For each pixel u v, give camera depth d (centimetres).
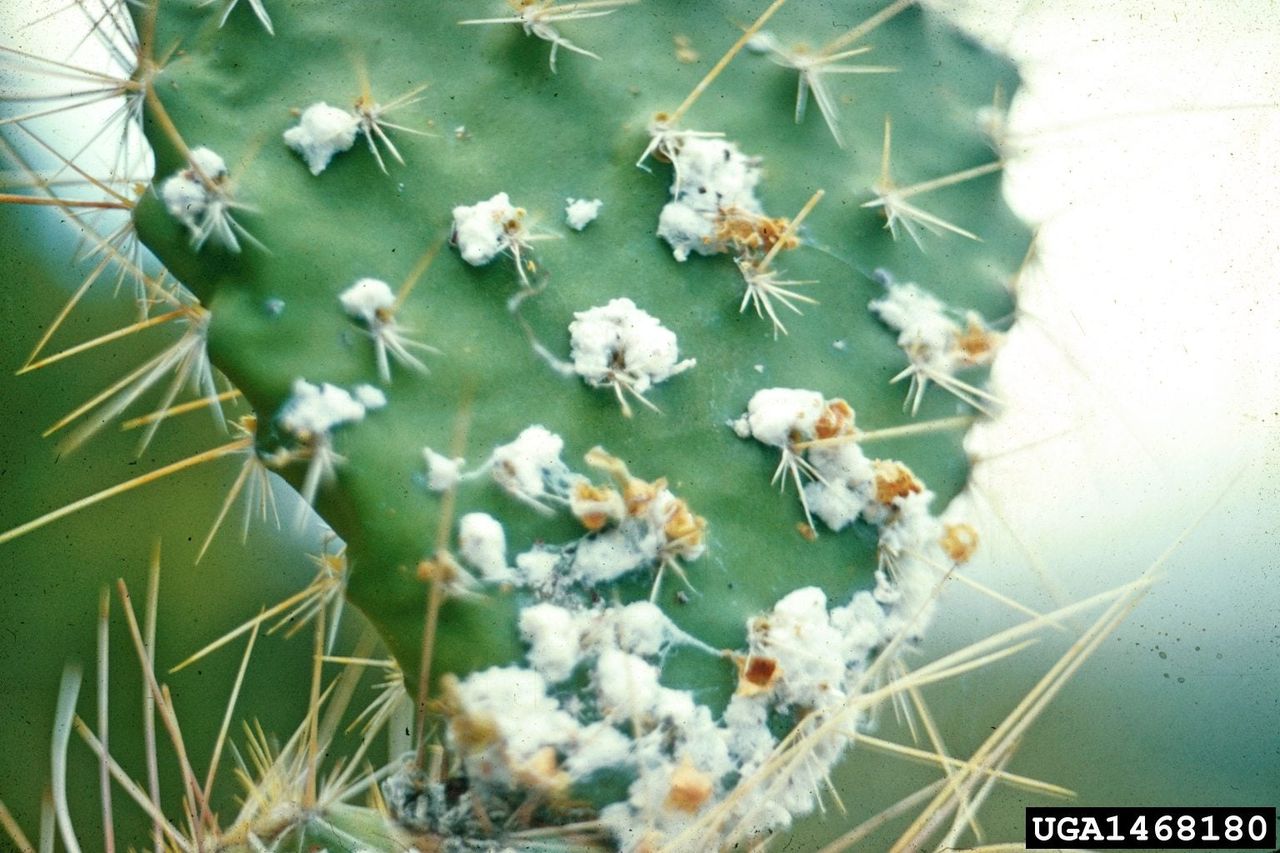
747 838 30
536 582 30
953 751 36
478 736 29
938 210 33
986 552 33
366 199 31
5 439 44
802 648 30
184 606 43
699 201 32
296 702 43
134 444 44
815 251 32
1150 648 40
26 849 32
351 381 30
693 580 30
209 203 30
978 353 32
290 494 38
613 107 32
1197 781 39
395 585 30
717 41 33
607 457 30
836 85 34
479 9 32
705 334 31
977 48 35
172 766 42
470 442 30
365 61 32
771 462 31
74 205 32
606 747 30
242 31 32
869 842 36
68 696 31
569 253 31
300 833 30
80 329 44
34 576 43
